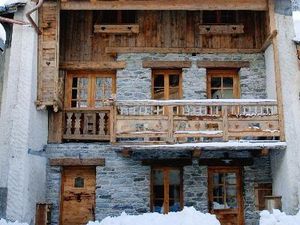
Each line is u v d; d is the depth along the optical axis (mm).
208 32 14289
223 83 14453
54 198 13250
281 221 9609
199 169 13398
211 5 12961
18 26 12711
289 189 11875
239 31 14266
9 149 11930
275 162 13078
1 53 14117
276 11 12930
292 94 12312
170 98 14266
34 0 12781
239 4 13008
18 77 12359
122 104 12422
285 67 12586
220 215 13352
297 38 12688
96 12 14555
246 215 13188
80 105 14180
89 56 14219
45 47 13062
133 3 12984
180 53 14258
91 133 13680
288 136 12172
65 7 13211
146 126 12359
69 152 13477
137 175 13352
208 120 12406
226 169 13648
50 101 12695
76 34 14367
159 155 13445
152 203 13383
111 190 13273
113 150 13398
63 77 14094
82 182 13633
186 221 9297
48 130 13609
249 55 14305
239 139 12922
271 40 13203
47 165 13398
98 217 13109
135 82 14070
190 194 13242
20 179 11734
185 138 13094
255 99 12922
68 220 13383
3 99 12555
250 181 13422
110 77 14406
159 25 14477
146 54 14258
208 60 14234
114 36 14359
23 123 12047
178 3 12969
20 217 11570
